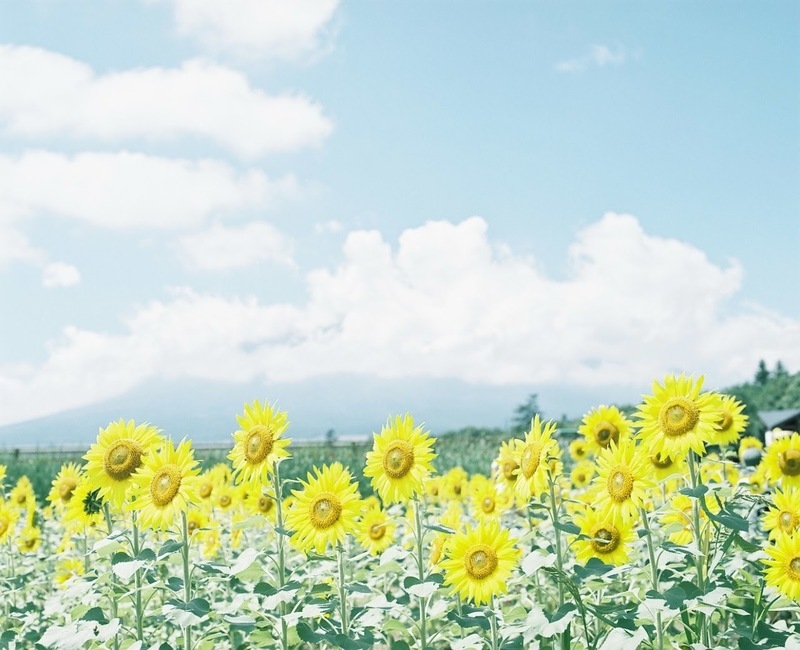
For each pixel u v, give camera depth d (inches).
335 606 210.7
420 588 212.2
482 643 217.3
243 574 225.0
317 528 228.2
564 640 205.0
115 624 205.5
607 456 227.9
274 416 238.5
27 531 408.8
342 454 1234.6
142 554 213.6
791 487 268.8
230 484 442.6
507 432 1813.5
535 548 239.1
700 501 204.1
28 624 286.5
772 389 2970.0
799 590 203.2
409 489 231.9
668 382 222.8
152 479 223.9
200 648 223.5
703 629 203.0
